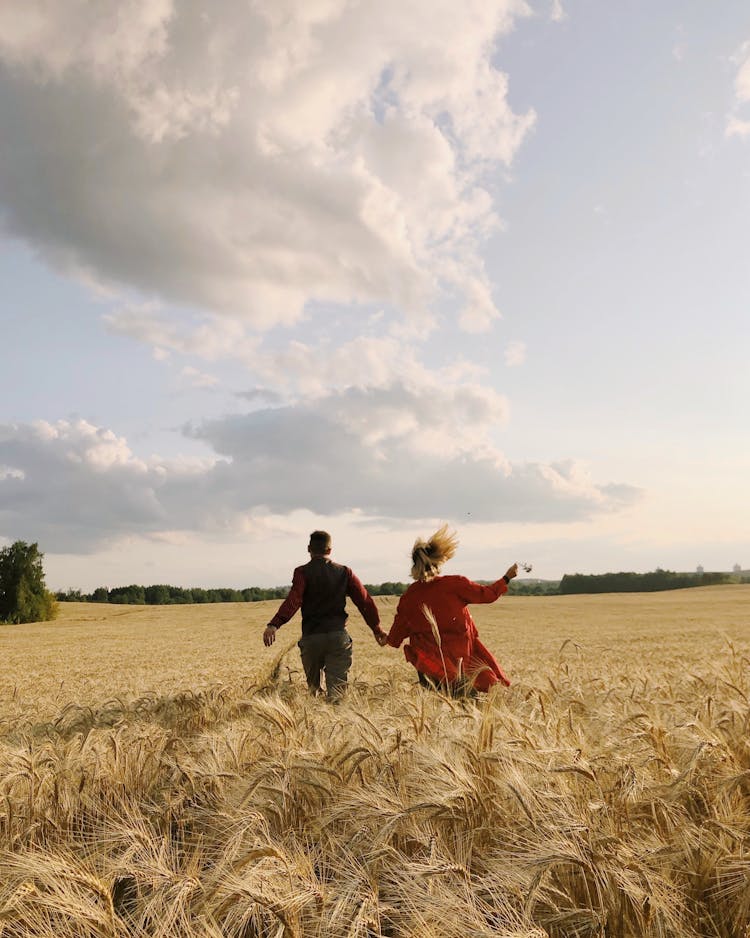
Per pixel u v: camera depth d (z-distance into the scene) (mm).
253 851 2020
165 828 2883
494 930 1842
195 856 2258
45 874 1979
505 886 2055
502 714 3555
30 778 3178
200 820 2883
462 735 3273
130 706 6461
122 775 3459
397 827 2529
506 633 32312
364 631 33156
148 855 2291
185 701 6418
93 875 2170
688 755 3156
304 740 3635
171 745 3984
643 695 5344
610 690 5559
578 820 2346
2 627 61812
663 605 59906
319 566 7496
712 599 67375
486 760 2799
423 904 1947
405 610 6293
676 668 9867
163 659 22953
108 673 17547
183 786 3178
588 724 4098
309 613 7512
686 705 4578
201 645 31656
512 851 2307
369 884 2045
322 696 6301
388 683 6781
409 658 6297
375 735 3393
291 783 2939
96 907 1925
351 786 2902
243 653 25109
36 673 18734
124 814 2918
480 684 6023
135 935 1893
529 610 56656
